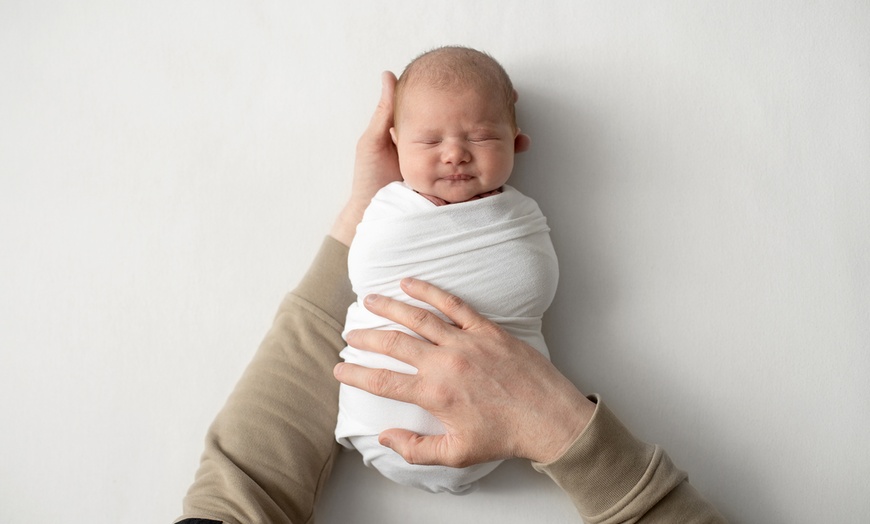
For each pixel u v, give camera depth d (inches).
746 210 51.8
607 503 39.6
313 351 46.9
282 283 53.8
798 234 51.5
